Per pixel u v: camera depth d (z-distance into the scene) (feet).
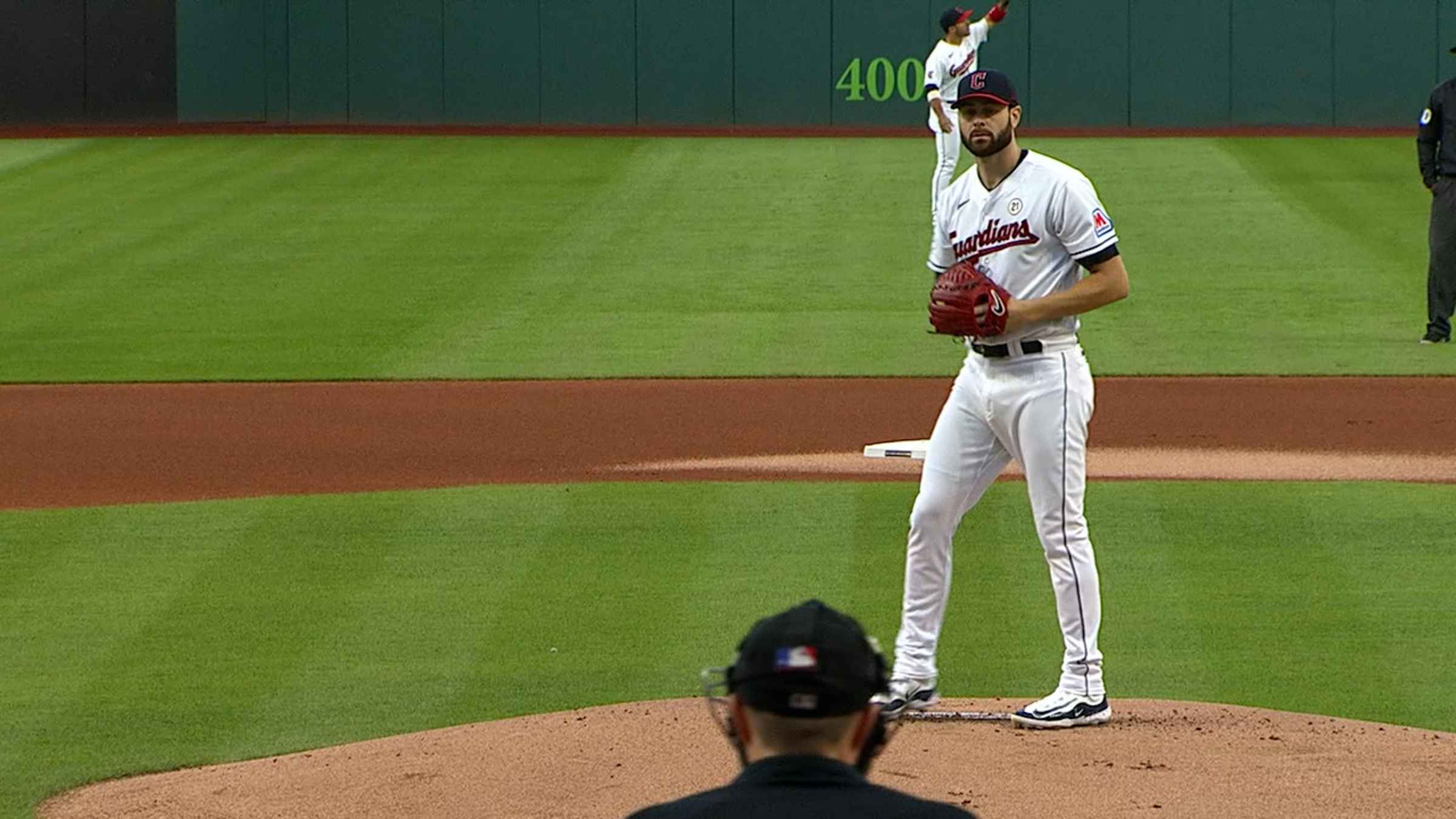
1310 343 208.23
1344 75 384.68
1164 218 289.53
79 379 198.59
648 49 396.37
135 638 105.09
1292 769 75.05
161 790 77.97
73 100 402.11
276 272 260.21
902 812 33.27
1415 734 81.56
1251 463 150.92
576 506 136.46
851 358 203.72
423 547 125.08
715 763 76.84
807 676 33.53
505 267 260.42
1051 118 388.37
